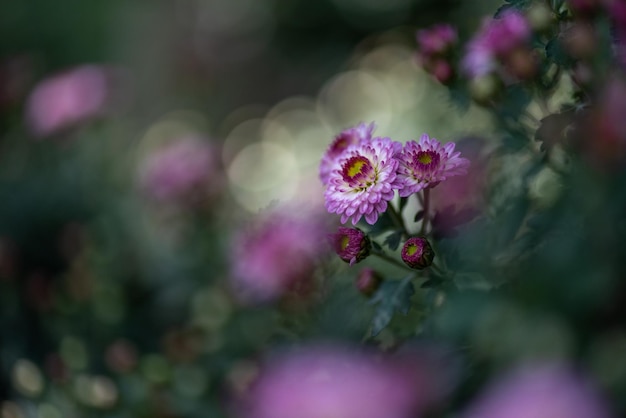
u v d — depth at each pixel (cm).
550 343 61
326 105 262
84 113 133
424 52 84
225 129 271
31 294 112
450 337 69
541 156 79
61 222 136
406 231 73
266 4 296
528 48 77
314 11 284
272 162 227
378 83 248
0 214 137
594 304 62
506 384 60
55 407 100
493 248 72
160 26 301
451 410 66
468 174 79
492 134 84
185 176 121
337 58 278
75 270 117
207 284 117
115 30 295
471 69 82
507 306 64
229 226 122
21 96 157
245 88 293
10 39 282
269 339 95
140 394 98
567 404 56
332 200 71
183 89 241
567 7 74
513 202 76
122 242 125
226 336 103
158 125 243
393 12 257
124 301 114
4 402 106
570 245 64
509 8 76
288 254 90
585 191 65
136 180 139
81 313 111
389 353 74
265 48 296
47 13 286
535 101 82
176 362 100
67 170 139
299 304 92
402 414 65
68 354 104
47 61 286
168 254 121
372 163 70
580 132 68
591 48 69
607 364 61
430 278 73
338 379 68
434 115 155
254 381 88
